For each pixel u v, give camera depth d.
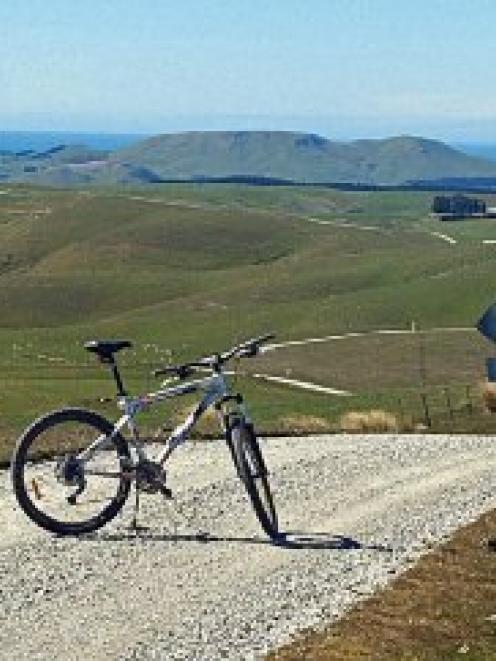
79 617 9.91
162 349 161.00
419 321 160.38
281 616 10.21
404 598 10.84
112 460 12.62
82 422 12.30
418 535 13.12
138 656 9.08
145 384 73.25
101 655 9.05
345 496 14.91
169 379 12.70
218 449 18.31
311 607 10.50
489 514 14.19
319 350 125.56
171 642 9.43
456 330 145.25
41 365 132.38
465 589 11.21
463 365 109.62
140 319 197.25
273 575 11.36
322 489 15.27
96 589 10.66
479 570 11.84
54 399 55.81
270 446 19.28
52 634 9.48
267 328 171.50
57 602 10.26
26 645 9.20
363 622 10.13
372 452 18.34
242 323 178.00
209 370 12.76
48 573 11.04
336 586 11.12
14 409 45.88
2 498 13.91
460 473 16.75
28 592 10.48
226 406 12.83
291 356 120.50
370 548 12.49
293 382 100.06
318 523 13.48
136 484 12.41
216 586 10.93
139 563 11.51
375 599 10.77
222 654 9.20
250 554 12.02
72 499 12.16
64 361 141.62
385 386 98.50
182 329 182.75
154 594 10.60
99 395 59.41
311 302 186.88
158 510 13.59
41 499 13.33
